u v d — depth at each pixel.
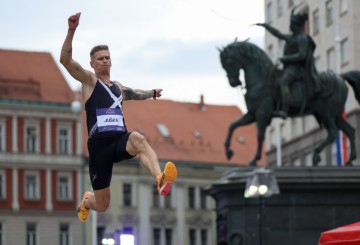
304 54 47.12
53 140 137.88
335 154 101.19
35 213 136.12
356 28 100.06
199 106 153.88
